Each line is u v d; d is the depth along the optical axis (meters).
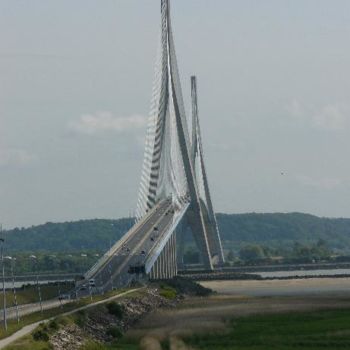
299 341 126.94
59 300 176.75
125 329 150.75
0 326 124.94
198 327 146.25
